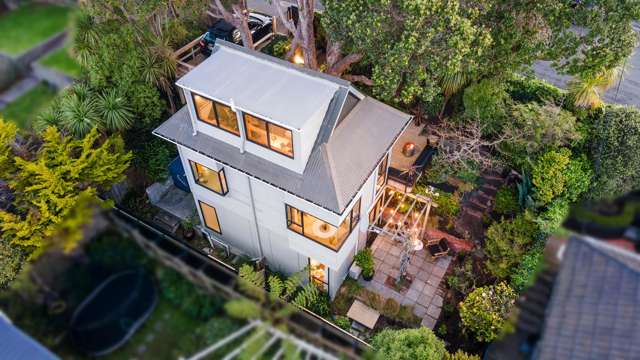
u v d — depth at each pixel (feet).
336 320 57.72
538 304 18.06
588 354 16.48
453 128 70.49
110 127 64.80
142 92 67.87
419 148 72.18
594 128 64.23
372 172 51.19
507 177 69.36
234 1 74.49
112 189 68.39
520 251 57.21
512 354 17.79
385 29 52.29
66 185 49.85
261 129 48.98
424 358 45.85
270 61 52.75
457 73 67.05
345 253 56.34
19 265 47.19
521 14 56.39
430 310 59.16
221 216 63.10
